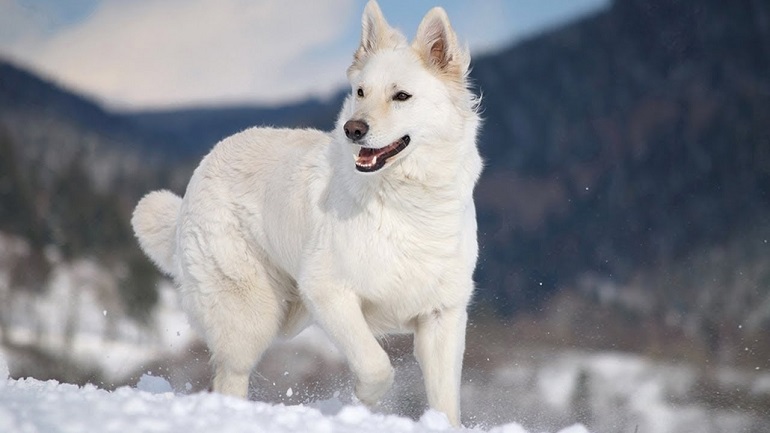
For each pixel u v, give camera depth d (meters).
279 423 3.62
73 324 24.86
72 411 3.49
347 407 3.94
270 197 5.77
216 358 6.11
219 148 6.28
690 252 30.88
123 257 29.77
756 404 15.98
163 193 6.84
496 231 35.28
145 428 3.30
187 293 6.23
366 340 5.13
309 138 5.91
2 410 3.26
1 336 24.62
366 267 5.10
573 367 16.56
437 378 5.25
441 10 5.23
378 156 4.94
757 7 52.97
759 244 27.75
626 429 13.84
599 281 26.34
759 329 20.55
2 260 29.92
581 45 58.22
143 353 22.95
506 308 18.72
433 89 5.13
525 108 53.88
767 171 38.31
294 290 6.05
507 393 14.39
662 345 19.73
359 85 5.20
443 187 5.10
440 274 5.15
